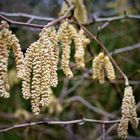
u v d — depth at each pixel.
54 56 0.26
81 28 0.35
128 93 0.29
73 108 0.75
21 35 0.64
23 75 0.25
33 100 0.24
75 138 0.72
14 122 0.72
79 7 0.45
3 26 0.26
